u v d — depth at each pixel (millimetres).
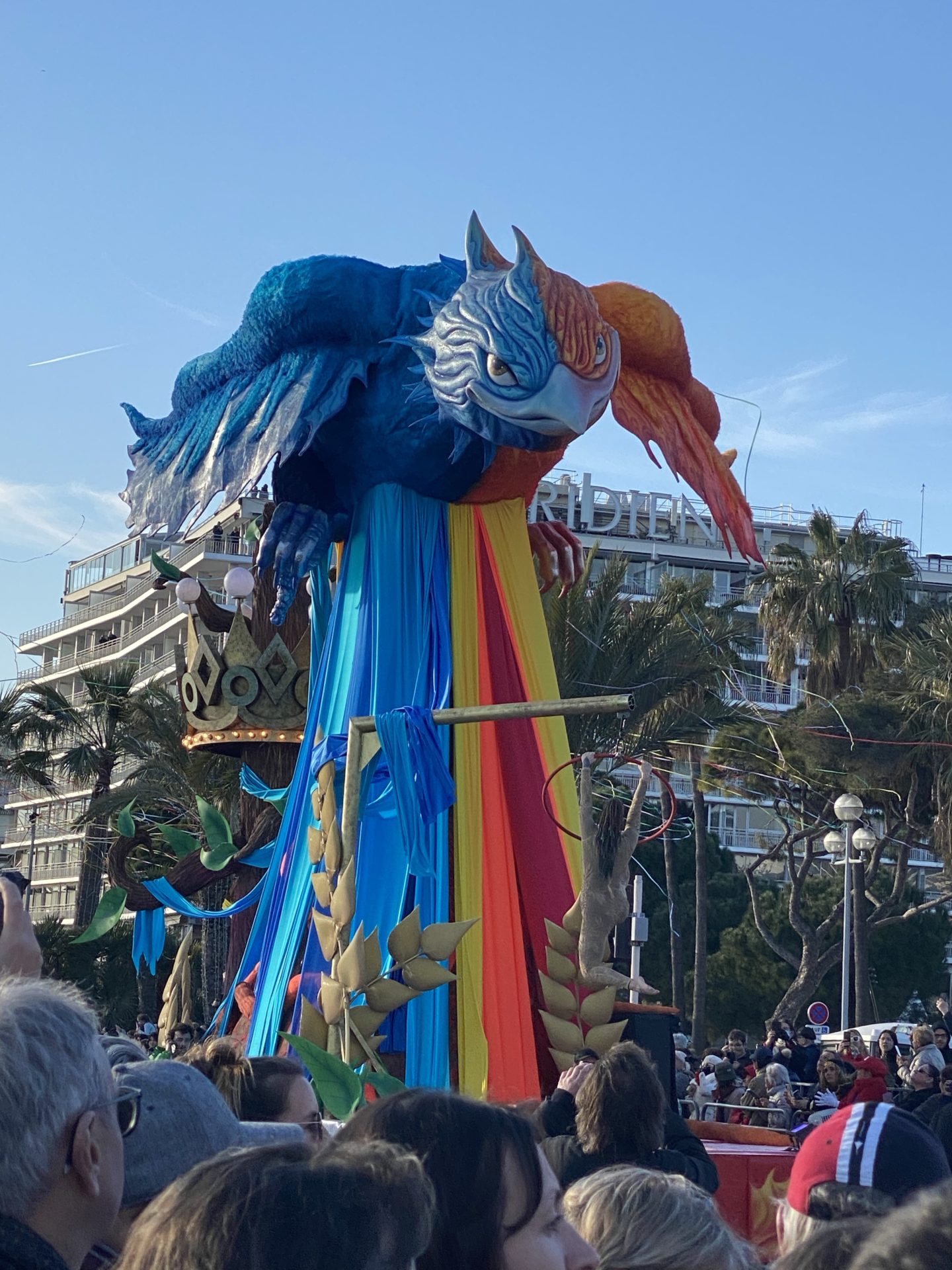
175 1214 1920
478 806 10898
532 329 10211
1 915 3502
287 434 11203
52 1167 2297
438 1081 10062
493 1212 2492
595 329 10453
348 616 11695
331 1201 1887
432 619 11453
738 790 33500
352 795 9273
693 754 31922
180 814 27359
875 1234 1588
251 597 14875
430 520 11672
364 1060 9062
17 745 36312
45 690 35625
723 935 45219
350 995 9023
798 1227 2838
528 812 11109
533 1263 2516
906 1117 2889
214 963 23250
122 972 42938
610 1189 3041
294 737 14469
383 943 10430
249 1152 2023
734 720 26172
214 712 14594
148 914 14719
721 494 12547
